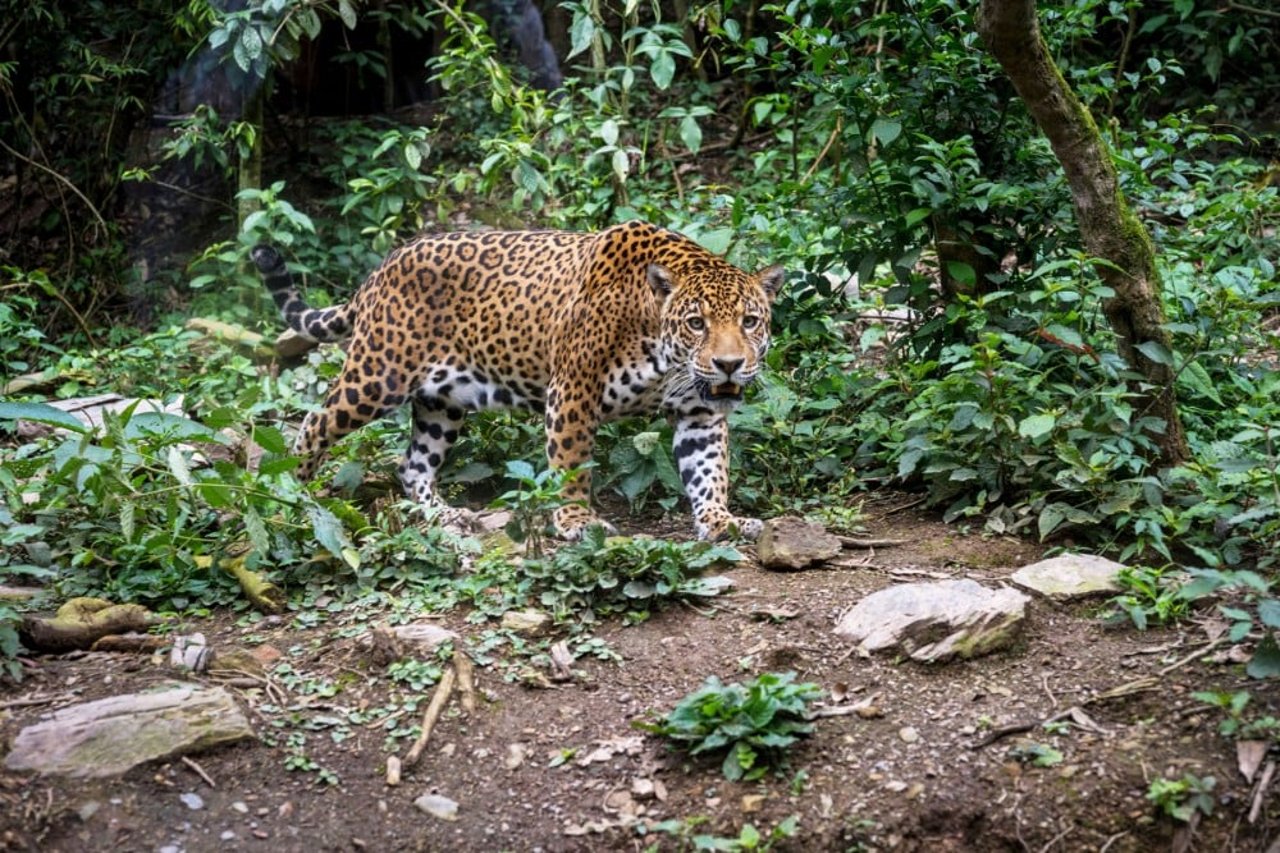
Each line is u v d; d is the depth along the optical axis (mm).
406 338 7246
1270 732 4766
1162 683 5078
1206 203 9602
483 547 6504
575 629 5617
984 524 6504
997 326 7090
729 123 13797
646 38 9477
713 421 6844
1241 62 13266
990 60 7359
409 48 14234
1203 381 6504
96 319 11883
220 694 5117
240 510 6086
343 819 4727
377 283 7387
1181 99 12742
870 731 4980
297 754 4961
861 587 5879
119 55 12656
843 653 5414
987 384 6523
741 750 4812
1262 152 12227
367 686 5332
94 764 4758
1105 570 5766
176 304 11922
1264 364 8109
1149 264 6344
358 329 7387
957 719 5020
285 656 5547
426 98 14328
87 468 5824
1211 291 7664
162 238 12586
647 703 5211
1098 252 6336
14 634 5398
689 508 7289
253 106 11609
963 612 5410
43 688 5227
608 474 7340
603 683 5328
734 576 6086
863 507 6906
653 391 6785
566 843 4645
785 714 4984
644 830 4656
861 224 7441
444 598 5875
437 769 4941
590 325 6668
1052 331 6355
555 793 4832
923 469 6867
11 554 6301
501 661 5441
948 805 4664
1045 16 7496
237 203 12109
